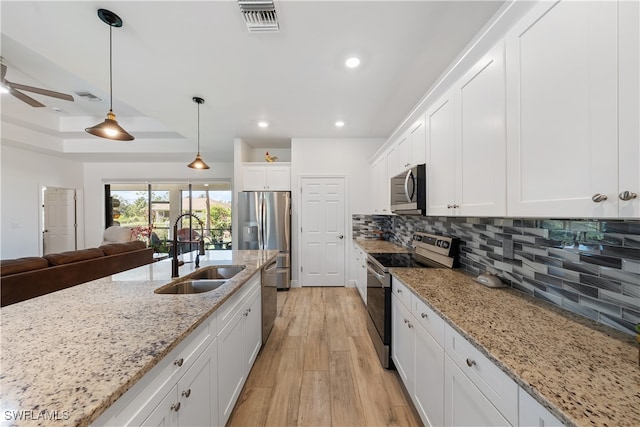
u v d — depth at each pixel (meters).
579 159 0.76
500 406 0.78
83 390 0.62
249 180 4.30
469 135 1.34
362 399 1.71
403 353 1.71
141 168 6.24
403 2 1.47
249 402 1.68
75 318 1.06
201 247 2.29
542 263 1.27
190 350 1.03
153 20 1.58
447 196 1.59
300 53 1.93
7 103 3.73
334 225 4.31
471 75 1.32
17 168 4.77
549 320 1.04
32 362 0.74
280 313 3.16
